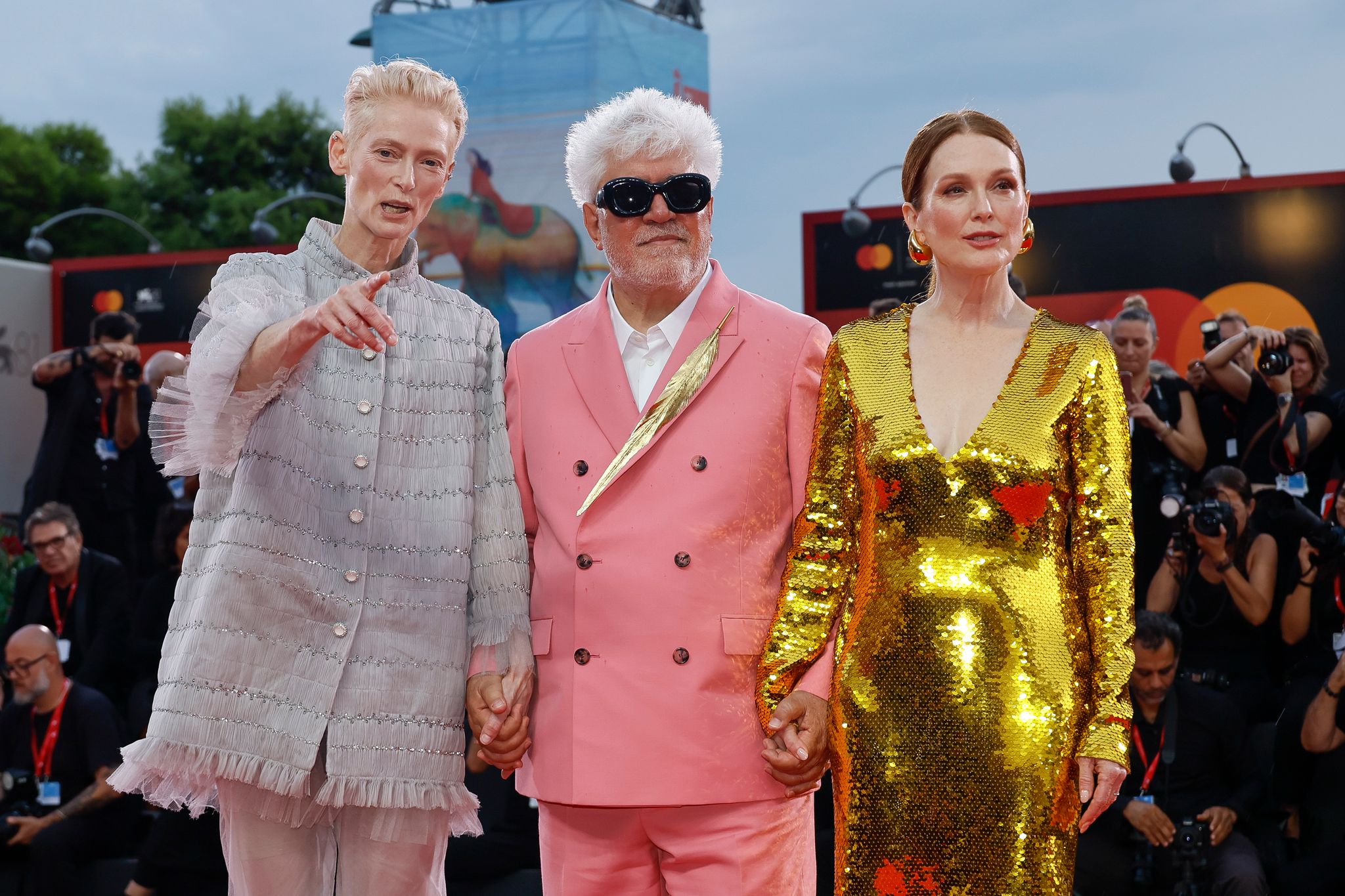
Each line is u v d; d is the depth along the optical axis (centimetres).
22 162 3072
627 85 1262
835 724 253
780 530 274
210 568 255
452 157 277
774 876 265
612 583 265
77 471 825
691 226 273
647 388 280
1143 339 628
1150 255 795
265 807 255
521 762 285
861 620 252
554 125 1244
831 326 862
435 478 270
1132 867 488
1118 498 243
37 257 1308
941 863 240
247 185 3222
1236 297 784
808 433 273
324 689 255
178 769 249
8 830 583
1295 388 666
